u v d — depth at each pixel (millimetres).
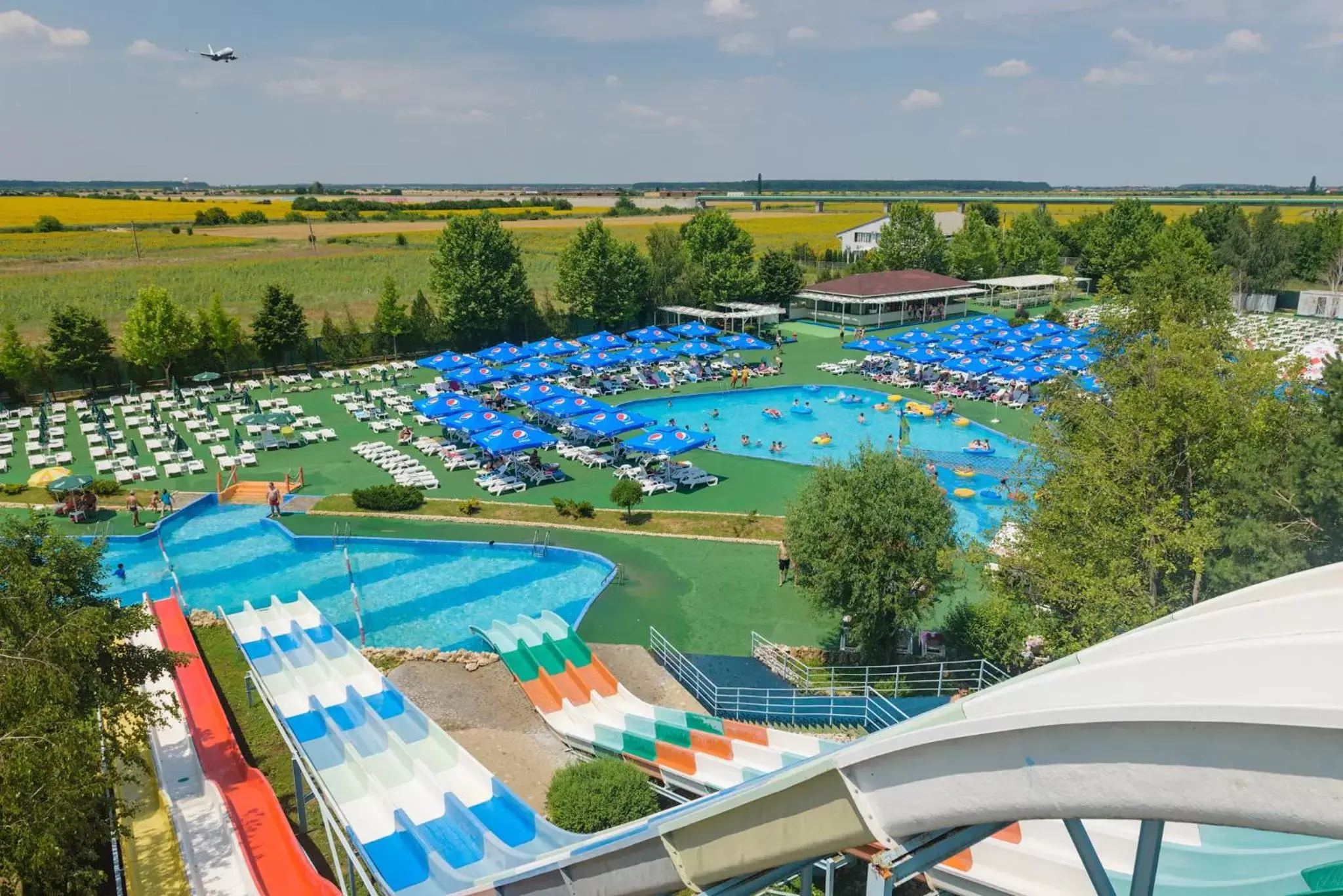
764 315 83750
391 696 25859
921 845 10664
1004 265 110438
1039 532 25734
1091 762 8586
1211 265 79312
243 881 18656
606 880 13859
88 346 62312
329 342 72812
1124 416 26391
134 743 18312
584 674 27234
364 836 20250
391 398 62500
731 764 21531
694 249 93188
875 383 66625
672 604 33500
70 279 108688
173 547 39281
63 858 15523
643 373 68500
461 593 35000
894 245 104125
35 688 15828
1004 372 58938
